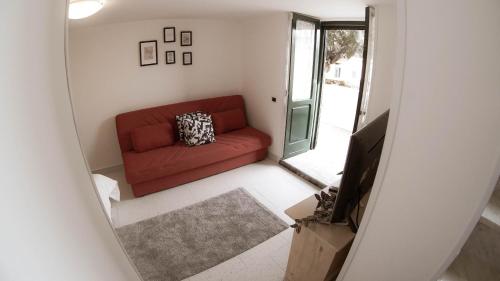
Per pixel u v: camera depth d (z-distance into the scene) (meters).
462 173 0.65
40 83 0.45
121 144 3.45
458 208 0.68
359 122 2.77
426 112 0.68
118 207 2.96
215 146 3.57
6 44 0.40
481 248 0.90
